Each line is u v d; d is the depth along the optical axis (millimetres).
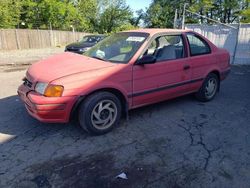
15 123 4188
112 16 50375
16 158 3150
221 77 5586
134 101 4094
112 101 3822
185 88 4824
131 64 3891
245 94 6117
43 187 2629
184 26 11586
